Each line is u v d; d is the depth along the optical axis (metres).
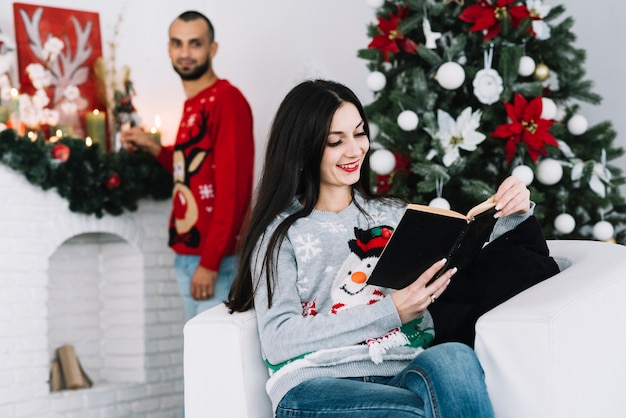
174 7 4.45
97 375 4.19
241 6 4.56
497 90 3.04
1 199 3.60
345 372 1.91
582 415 1.75
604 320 1.85
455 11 3.23
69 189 3.70
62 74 3.98
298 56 4.48
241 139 3.50
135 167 3.94
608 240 3.25
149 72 4.33
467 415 1.60
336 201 2.14
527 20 3.10
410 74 3.26
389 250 1.81
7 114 3.66
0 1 3.85
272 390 1.90
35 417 3.68
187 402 1.96
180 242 3.65
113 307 4.20
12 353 3.63
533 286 1.93
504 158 3.18
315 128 2.07
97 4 4.15
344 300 2.01
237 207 3.48
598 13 4.00
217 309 2.07
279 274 2.01
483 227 2.02
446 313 2.04
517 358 1.71
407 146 3.18
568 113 3.38
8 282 3.62
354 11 4.35
